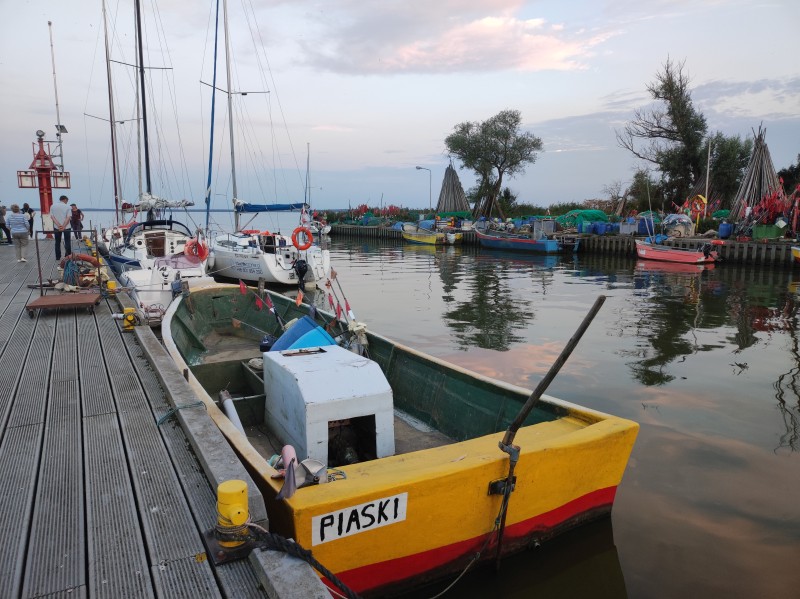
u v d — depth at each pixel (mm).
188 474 3088
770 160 28859
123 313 7047
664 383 8039
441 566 3316
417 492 3051
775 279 19781
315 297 16672
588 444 3639
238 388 6207
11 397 4355
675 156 37000
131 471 3131
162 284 10961
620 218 34438
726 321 12664
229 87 22969
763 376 8359
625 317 13195
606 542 4055
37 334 6477
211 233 20547
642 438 6070
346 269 24656
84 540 2500
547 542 3781
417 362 5586
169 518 2660
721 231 26703
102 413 4012
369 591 3123
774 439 6023
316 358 4426
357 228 49125
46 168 18094
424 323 12758
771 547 4035
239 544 2381
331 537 2863
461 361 9391
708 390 7715
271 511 3025
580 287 18516
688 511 4547
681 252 24719
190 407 3879
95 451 3387
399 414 5555
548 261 27469
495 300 15953
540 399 4254
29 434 3643
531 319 13125
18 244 13227
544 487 3564
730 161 35094
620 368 8836
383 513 2982
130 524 2615
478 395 4801
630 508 4586
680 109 36562
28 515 2674
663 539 4141
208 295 8875
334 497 2824
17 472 3115
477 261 28000
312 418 3725
